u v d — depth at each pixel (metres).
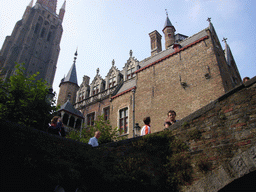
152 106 16.28
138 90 18.16
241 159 4.25
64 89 28.27
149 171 5.32
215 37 17.36
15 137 4.25
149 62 20.30
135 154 5.66
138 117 16.69
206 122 5.21
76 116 21.20
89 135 13.95
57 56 62.78
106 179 4.79
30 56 57.06
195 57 15.64
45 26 65.06
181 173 4.97
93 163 4.98
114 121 18.31
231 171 4.29
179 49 16.92
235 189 4.42
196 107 13.73
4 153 3.98
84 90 25.62
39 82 8.22
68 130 19.47
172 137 5.70
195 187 4.62
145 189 4.92
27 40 56.88
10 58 53.28
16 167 3.98
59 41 65.56
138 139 5.94
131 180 4.96
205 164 4.69
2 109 7.21
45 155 4.46
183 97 14.78
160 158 5.52
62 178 4.26
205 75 14.22
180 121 5.72
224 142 4.70
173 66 16.73
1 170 3.84
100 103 21.08
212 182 4.45
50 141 4.79
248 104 4.68
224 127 4.85
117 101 19.25
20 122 7.27
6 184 3.80
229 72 16.83
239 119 4.68
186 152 5.23
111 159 5.51
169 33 24.12
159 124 15.08
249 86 4.81
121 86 21.16
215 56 14.53
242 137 4.47
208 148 4.89
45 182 4.10
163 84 16.59
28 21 61.91
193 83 14.76
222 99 5.16
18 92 7.46
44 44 61.69
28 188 3.94
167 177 5.13
